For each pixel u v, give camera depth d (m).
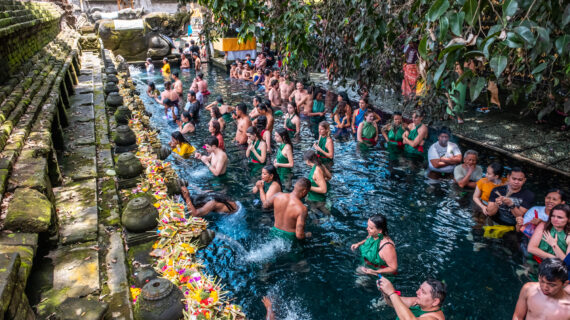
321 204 6.68
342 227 6.00
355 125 10.20
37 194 3.85
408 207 6.48
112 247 4.15
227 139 10.44
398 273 4.90
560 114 9.88
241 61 20.00
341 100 10.74
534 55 2.06
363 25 4.07
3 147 4.48
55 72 9.02
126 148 7.03
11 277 2.58
